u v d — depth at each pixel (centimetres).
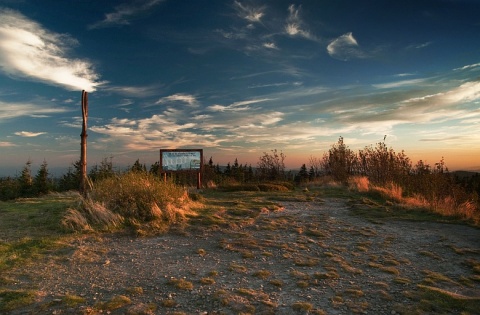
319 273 588
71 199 1309
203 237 813
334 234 859
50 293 492
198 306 458
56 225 844
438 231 887
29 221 887
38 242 715
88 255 668
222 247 735
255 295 495
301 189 1900
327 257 682
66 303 455
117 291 505
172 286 526
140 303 462
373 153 2020
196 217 972
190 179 2103
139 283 538
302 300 482
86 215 902
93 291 504
